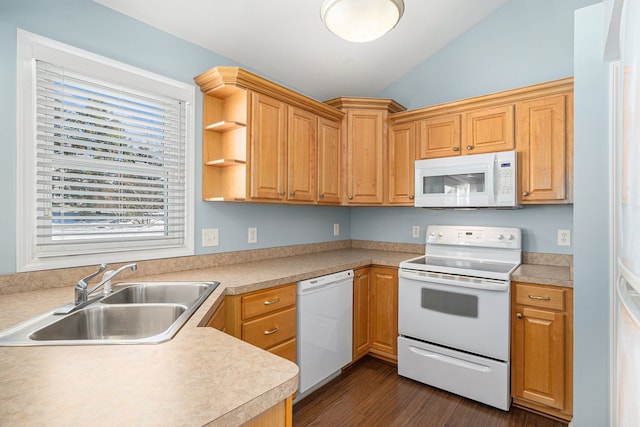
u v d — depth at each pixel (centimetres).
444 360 228
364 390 230
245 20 211
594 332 158
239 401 67
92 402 65
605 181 156
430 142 270
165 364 83
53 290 156
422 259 270
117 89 184
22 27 151
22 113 152
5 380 74
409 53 292
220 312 158
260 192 221
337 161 284
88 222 176
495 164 232
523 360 206
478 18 274
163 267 203
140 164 196
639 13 55
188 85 215
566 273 212
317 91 310
